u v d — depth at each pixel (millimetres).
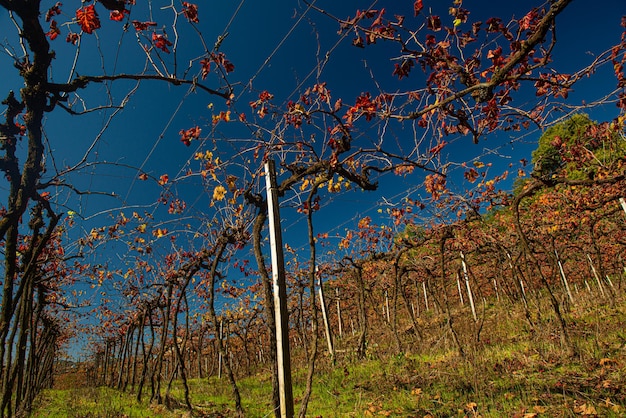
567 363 7039
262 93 4871
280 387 3912
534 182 8312
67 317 17078
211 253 9766
